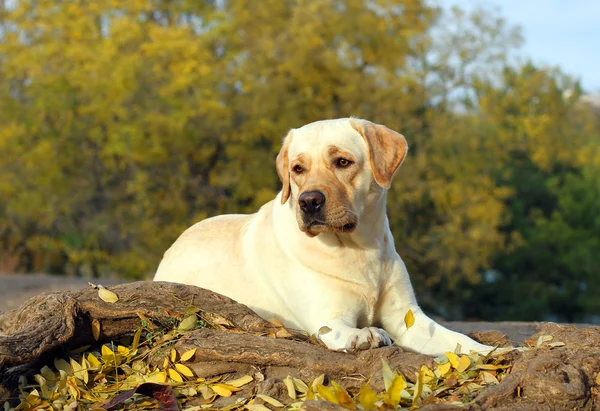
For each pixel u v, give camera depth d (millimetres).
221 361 4426
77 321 4586
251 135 23391
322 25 24422
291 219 5211
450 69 27453
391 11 25969
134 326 4758
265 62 24172
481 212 24812
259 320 4730
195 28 27719
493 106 31031
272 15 25609
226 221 5965
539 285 30156
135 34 24781
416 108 25234
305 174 5000
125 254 23547
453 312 29688
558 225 30703
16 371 4406
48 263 25844
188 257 5785
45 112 23656
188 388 4324
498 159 28469
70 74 23719
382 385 4055
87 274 24672
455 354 4227
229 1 27250
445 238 24391
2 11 28359
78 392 4238
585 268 29688
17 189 23641
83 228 24203
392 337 5395
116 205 24109
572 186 31938
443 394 3975
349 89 23484
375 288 5160
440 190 24406
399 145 5109
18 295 11125
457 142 25312
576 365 4012
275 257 5297
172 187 23562
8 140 23219
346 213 4797
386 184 5023
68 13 27125
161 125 22031
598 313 29781
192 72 23391
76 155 23719
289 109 23438
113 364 4551
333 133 5008
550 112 32094
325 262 5043
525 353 4180
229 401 4215
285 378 4230
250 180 23375
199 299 4781
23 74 25844
